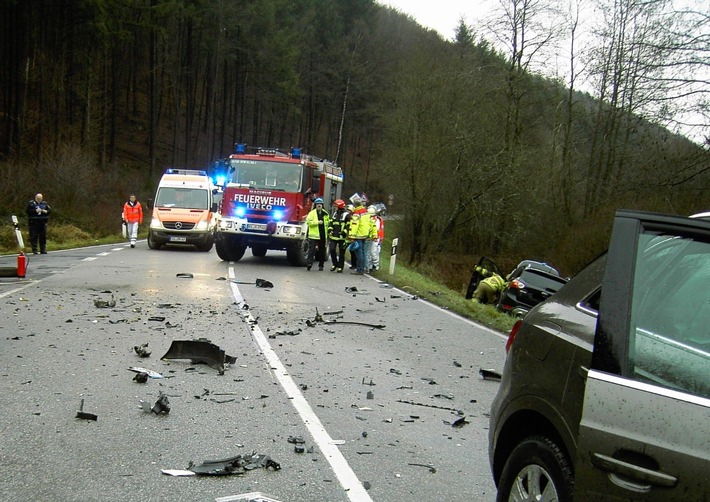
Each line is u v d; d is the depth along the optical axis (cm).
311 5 6862
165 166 5659
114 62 4891
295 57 6028
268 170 2000
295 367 798
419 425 606
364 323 1154
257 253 2384
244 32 5644
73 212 3197
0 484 436
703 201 1594
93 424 561
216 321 1072
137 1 4400
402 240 3875
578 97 3400
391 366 841
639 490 254
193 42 6047
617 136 2359
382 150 4188
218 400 646
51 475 454
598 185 2927
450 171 3406
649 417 258
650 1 1540
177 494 431
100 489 435
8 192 2916
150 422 573
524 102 3412
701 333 278
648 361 273
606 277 295
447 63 3569
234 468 477
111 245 2756
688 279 292
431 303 1503
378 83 6775
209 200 2578
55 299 1206
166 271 1753
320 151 8081
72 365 750
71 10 4081
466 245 3803
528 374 352
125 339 899
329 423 595
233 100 7181
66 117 4703
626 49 1753
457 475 488
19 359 764
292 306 1280
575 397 305
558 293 382
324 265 2258
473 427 611
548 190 3466
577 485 276
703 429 245
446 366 862
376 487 458
